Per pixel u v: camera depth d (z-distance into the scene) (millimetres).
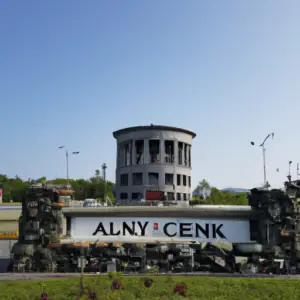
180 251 52875
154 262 52562
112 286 40500
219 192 133750
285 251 52500
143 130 78562
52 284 41219
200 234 55219
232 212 55375
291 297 39906
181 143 81375
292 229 53312
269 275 48188
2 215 99688
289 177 55875
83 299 38094
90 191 163750
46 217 52812
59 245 52281
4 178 166750
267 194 54531
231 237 55094
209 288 41312
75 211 55219
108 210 55562
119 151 82688
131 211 55656
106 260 52281
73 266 51469
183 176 80750
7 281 42625
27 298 38250
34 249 51969
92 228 55250
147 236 55250
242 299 39375
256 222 55562
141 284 41438
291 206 53844
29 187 53938
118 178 82188
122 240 54812
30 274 48312
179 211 55781
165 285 41594
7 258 72062
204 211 55656
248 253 52844
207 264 52969
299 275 48469
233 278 44438
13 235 96312
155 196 72562
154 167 77188
